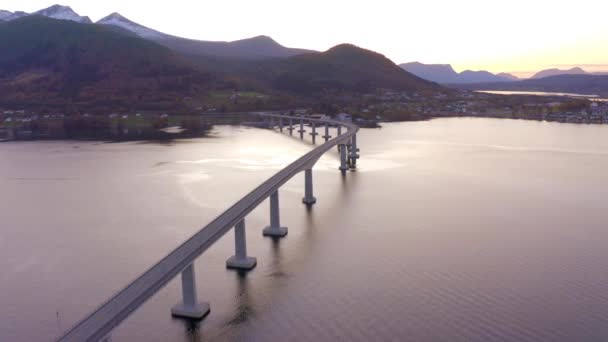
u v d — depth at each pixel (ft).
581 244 209.67
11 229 242.58
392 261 190.29
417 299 158.61
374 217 250.98
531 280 172.96
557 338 135.85
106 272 185.26
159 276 122.11
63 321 148.97
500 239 216.33
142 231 234.99
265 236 220.43
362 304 155.43
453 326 142.10
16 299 163.73
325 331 140.15
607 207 271.08
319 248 205.05
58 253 206.80
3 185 349.41
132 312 110.63
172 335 137.80
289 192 311.68
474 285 168.76
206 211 269.03
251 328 141.59
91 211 273.13
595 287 167.02
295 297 159.94
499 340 134.82
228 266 183.62
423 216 253.24
